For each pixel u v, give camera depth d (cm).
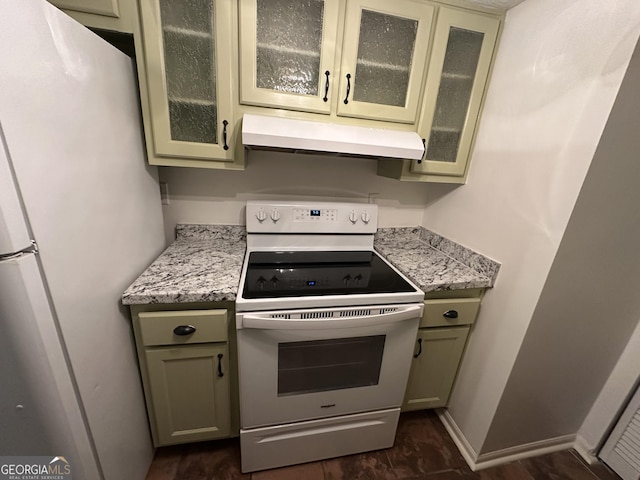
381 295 104
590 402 132
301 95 106
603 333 115
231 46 97
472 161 132
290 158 146
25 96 54
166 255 125
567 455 137
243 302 94
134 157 101
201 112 104
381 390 119
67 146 65
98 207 79
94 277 77
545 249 96
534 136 100
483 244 125
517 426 125
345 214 146
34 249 58
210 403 113
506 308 112
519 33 107
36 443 69
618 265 103
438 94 121
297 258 138
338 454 127
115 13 87
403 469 126
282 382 110
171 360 103
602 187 87
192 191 141
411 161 126
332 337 103
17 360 60
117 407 90
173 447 129
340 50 104
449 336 128
